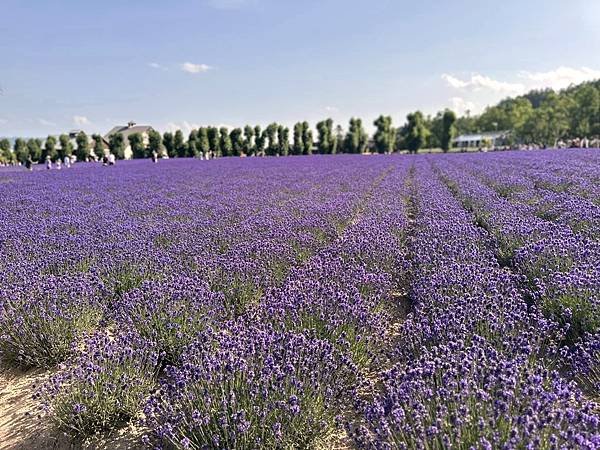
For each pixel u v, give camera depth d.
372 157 46.12
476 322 4.08
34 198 14.53
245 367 3.20
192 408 3.07
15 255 6.84
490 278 5.19
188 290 4.97
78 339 4.57
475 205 10.98
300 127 68.31
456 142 100.19
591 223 7.53
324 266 5.79
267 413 2.95
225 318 5.06
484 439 2.22
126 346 3.88
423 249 6.74
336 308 4.42
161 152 59.69
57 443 3.36
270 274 6.12
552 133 57.47
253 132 66.00
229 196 14.40
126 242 7.40
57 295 4.85
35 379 4.29
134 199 14.14
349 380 3.64
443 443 2.39
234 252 6.80
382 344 4.25
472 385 2.87
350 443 3.19
